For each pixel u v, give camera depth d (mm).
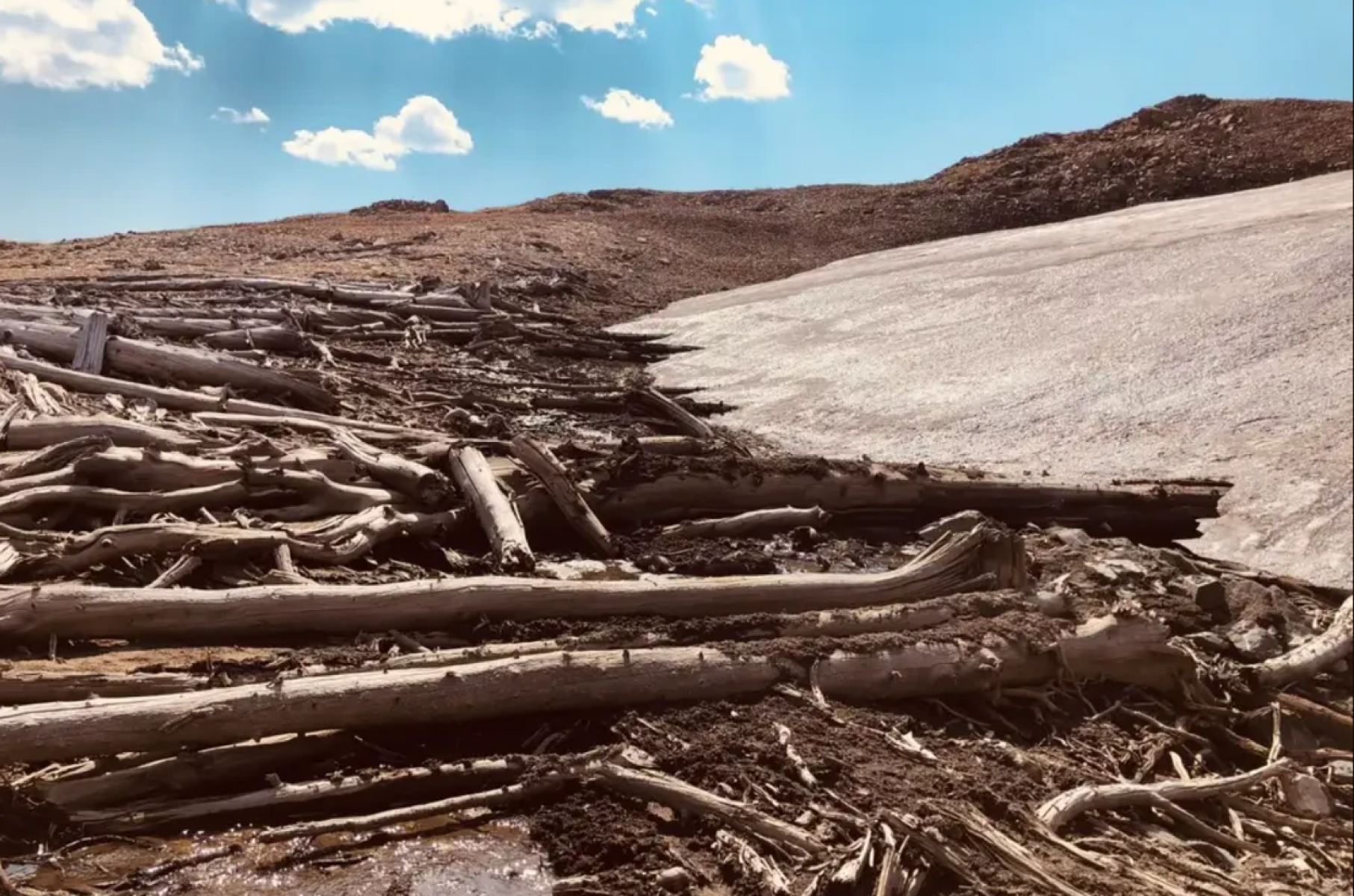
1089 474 10945
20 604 4910
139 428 7512
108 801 4062
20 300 12430
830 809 4496
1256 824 5727
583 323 21172
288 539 6391
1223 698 7070
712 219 37844
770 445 12555
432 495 7508
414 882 3848
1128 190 36469
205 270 19688
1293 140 38156
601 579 6539
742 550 8117
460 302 18156
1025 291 19359
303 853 3938
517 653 5191
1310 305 14906
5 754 3893
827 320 19969
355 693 4520
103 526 6480
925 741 5504
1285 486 10500
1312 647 7863
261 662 5066
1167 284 17656
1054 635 6422
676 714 5168
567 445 8805
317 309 15906
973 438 12445
